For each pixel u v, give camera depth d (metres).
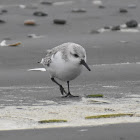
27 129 7.97
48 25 23.17
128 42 18.70
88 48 17.72
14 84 13.06
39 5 29.73
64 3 30.67
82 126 8.12
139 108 9.76
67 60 11.11
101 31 21.78
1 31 21.47
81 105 10.19
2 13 26.05
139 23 24.02
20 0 31.39
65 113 9.29
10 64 15.53
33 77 13.90
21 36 20.38
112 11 27.30
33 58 16.31
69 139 7.30
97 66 15.19
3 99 10.96
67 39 19.34
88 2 30.91
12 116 9.02
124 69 14.76
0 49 17.33
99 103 10.43
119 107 9.87
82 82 13.30
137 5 29.28
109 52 17.19
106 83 13.13
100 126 8.09
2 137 7.48
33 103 10.49
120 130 7.77
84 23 24.03
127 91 11.96
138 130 7.75
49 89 12.43
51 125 8.25
